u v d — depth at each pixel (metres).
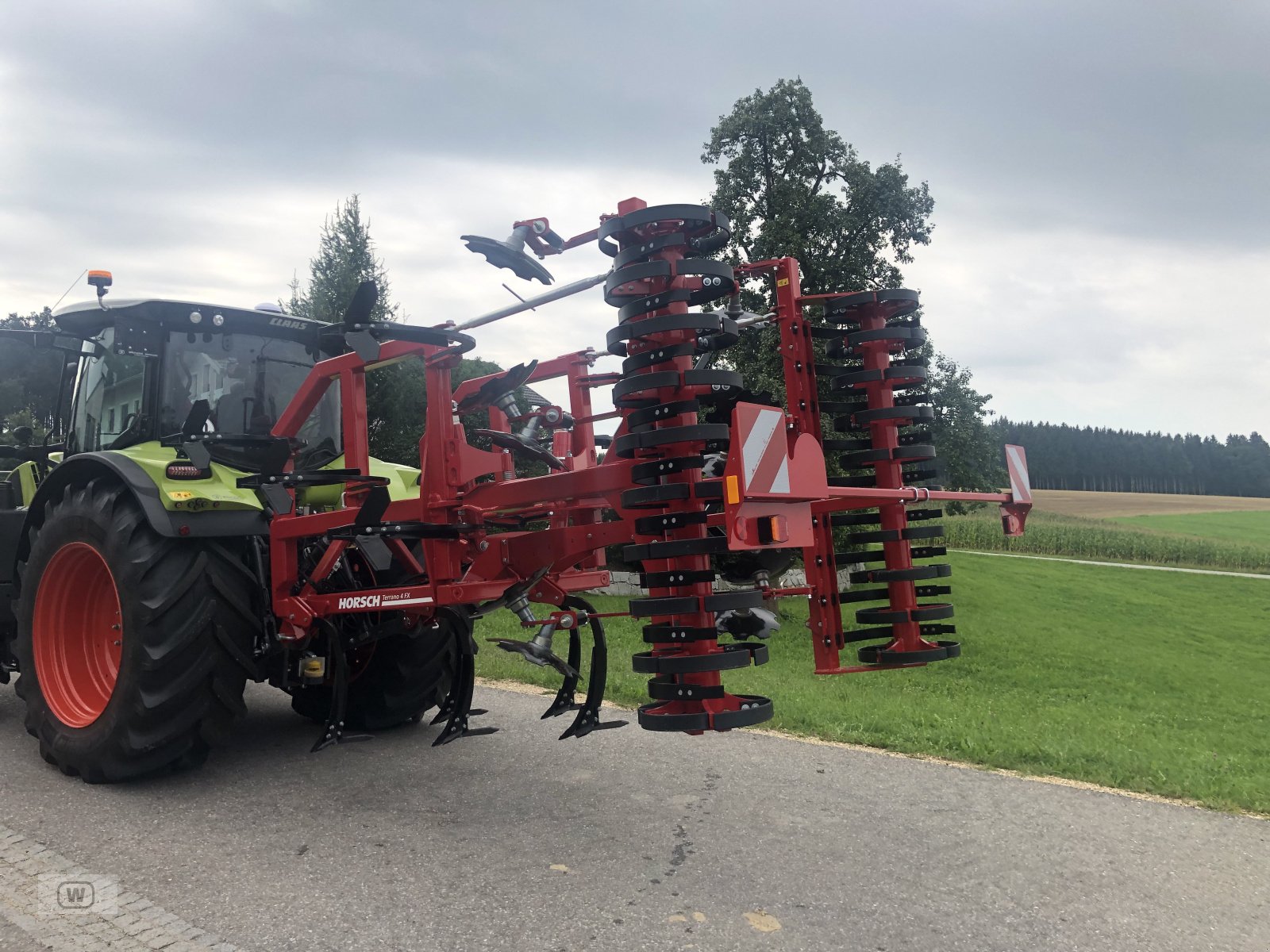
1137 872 3.06
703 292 3.03
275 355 4.92
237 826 3.47
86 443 4.98
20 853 3.16
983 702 7.34
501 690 6.28
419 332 3.67
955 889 2.90
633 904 2.76
